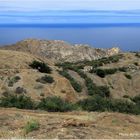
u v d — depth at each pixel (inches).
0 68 2116.1
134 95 2449.6
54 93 1608.0
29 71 1914.4
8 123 644.7
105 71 2778.1
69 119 648.4
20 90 1545.3
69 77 2103.8
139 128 641.6
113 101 1170.6
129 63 3464.6
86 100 1115.3
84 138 520.4
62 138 518.0
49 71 2065.7
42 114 807.7
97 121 687.1
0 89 1546.5
